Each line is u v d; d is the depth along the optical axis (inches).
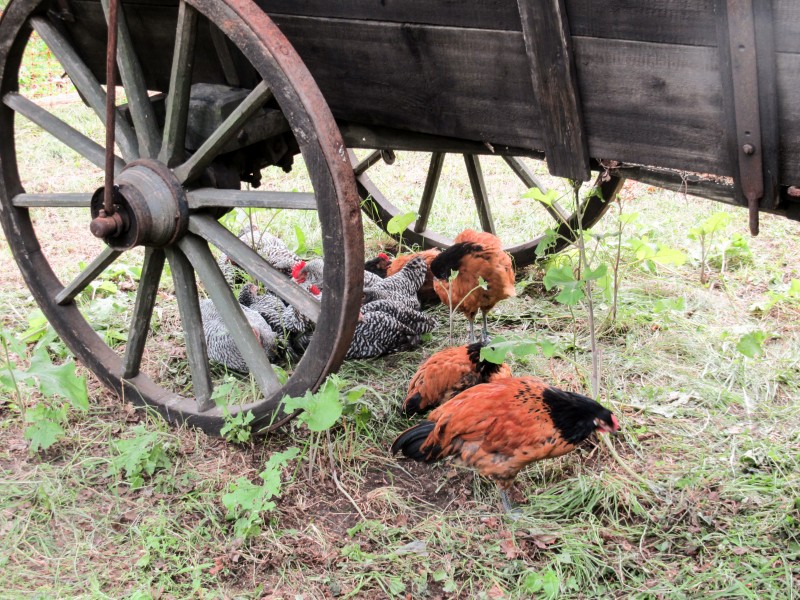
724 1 81.2
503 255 163.6
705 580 108.9
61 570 112.8
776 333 167.0
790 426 142.4
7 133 141.3
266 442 138.8
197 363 137.9
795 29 78.5
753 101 83.3
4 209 144.8
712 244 210.1
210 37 128.6
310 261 181.5
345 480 132.0
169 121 122.1
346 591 109.6
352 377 162.7
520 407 119.5
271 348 162.2
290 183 261.9
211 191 124.9
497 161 283.3
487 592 109.4
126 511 124.3
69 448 139.7
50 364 133.9
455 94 110.0
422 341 177.2
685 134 91.7
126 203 120.3
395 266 192.5
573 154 101.3
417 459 128.4
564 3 92.4
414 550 116.5
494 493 128.8
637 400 151.3
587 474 130.7
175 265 131.7
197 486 128.9
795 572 109.8
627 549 116.0
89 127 298.4
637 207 233.9
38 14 131.8
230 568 113.8
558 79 96.7
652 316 180.2
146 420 145.7
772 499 123.2
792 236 218.7
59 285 150.8
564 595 109.0
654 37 88.5
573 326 177.2
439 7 103.7
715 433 141.1
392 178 267.6
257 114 126.1
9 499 126.0
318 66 121.7
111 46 110.3
